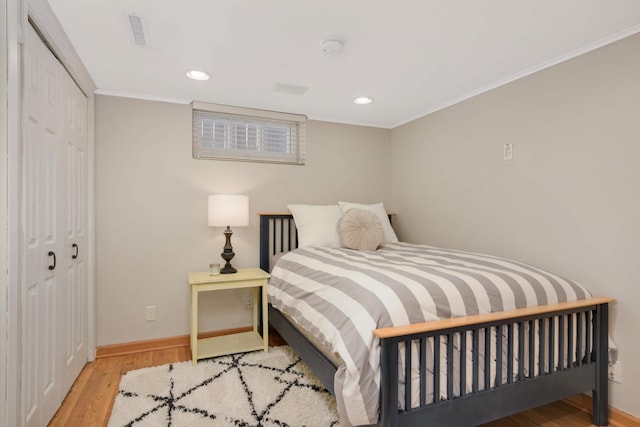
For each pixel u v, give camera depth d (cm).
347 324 148
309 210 308
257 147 322
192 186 294
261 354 261
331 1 156
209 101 294
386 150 374
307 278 212
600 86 193
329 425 173
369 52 206
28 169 147
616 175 186
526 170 234
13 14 127
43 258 165
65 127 198
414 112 327
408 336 134
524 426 181
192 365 242
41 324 163
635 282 178
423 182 331
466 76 243
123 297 272
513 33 184
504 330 159
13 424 130
